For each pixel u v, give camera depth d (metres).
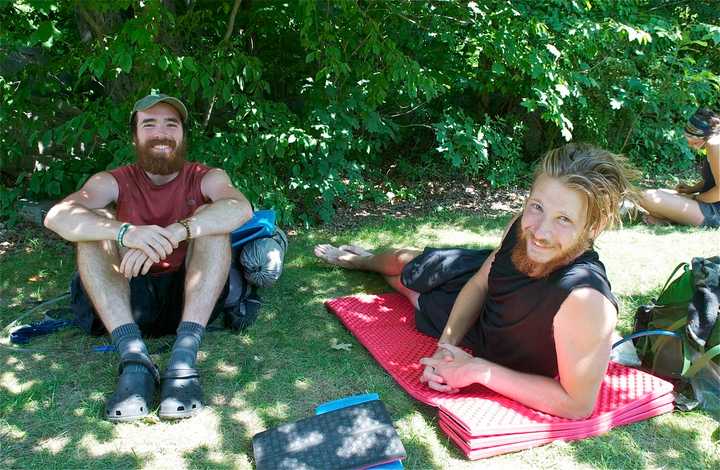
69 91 5.52
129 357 2.36
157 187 2.78
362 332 3.00
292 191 5.61
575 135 7.61
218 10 5.23
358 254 4.02
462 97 7.57
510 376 2.23
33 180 4.95
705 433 2.25
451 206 6.27
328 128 5.16
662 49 7.46
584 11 6.29
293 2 5.12
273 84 6.08
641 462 2.08
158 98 2.63
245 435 2.23
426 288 2.95
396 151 7.58
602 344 1.99
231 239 3.09
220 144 4.65
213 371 2.65
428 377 2.43
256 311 3.07
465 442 2.10
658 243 4.54
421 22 5.72
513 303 2.19
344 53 5.07
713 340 2.35
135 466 2.04
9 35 4.11
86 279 2.47
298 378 2.62
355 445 2.08
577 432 2.18
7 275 3.84
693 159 8.35
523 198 6.66
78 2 3.89
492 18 5.48
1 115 4.63
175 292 2.80
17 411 2.32
